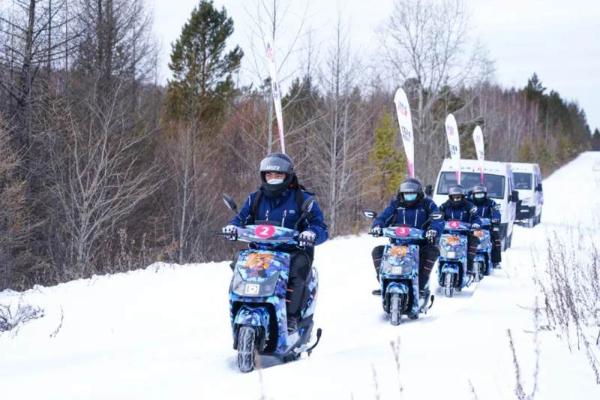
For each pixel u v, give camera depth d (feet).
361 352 17.01
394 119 125.70
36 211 68.59
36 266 61.26
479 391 13.02
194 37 134.10
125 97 86.22
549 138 314.76
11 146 62.08
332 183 84.74
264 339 17.72
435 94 129.39
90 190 65.31
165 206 89.20
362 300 31.58
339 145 91.25
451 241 35.17
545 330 19.63
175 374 17.03
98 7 85.10
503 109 270.26
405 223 29.09
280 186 19.27
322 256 48.49
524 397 12.03
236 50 136.77
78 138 73.20
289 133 77.00
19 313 25.39
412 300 27.09
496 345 17.37
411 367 15.14
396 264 26.99
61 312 25.68
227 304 28.60
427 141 127.03
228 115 119.03
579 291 23.67
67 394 14.98
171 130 105.60
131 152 79.00
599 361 15.69
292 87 87.40
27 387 15.75
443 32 129.49
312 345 20.67
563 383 13.64
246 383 14.57
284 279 18.13
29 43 67.56
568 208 109.40
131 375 17.02
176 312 26.61
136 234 83.25
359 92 96.07
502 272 42.65
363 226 87.30
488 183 59.77
